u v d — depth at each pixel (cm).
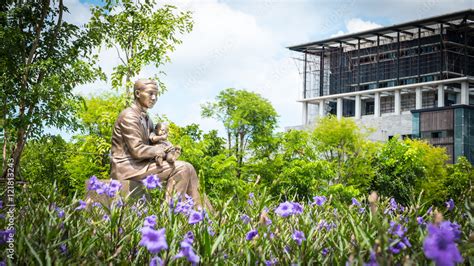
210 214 461
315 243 405
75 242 385
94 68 1667
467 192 450
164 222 467
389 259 264
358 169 3369
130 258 387
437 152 3744
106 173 2333
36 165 1659
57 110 1572
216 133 3072
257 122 2952
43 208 420
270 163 2789
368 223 432
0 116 1569
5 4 1628
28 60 1592
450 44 6819
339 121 3509
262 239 399
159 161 1012
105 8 1817
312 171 2619
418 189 3428
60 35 1664
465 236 387
